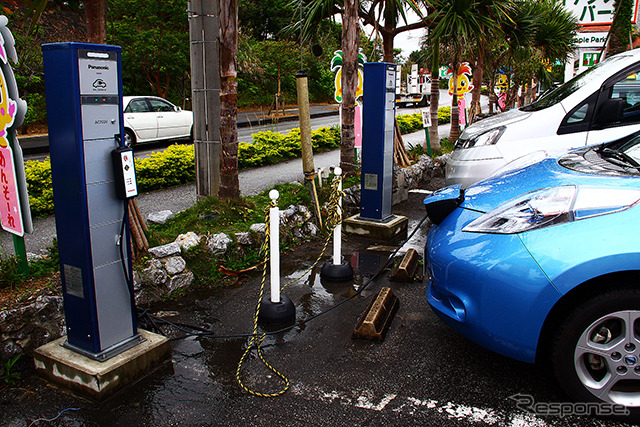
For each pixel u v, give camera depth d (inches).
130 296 115.1
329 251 212.2
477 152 228.5
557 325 99.0
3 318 118.3
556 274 95.1
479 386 110.6
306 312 152.0
